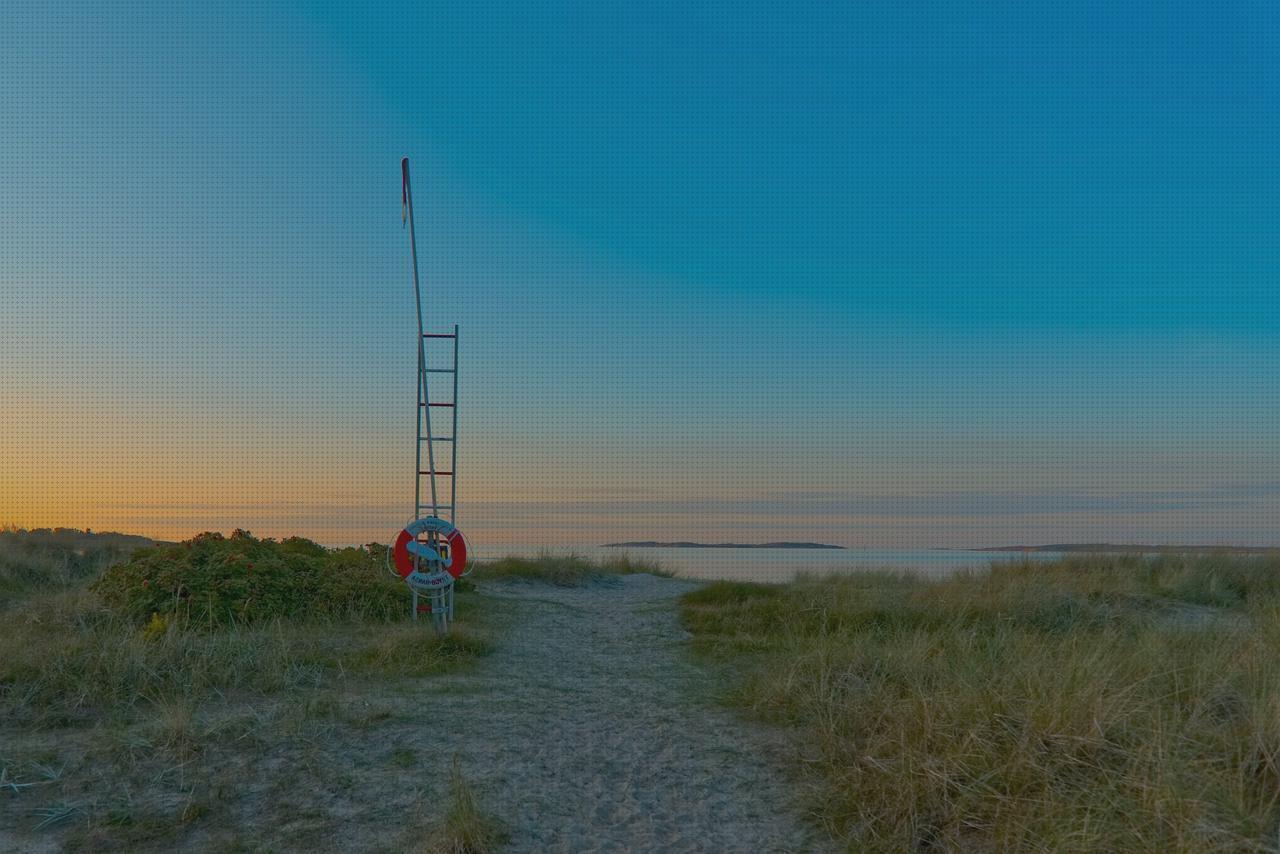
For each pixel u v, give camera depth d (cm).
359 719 725
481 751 671
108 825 534
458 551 1157
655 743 708
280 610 1173
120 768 612
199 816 547
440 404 1201
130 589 1155
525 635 1231
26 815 546
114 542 2009
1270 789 504
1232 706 635
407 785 598
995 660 786
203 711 743
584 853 516
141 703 762
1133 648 834
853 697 748
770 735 728
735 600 1499
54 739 670
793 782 627
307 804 566
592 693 873
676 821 564
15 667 790
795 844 534
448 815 539
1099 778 523
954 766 552
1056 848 457
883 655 862
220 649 887
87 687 761
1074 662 687
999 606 1245
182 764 620
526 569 1942
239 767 619
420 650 1012
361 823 542
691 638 1200
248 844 514
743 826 559
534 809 571
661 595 1736
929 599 1330
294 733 680
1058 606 1253
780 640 1120
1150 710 596
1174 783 481
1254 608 1285
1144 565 1695
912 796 534
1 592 1408
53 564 1669
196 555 1263
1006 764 544
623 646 1166
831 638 1020
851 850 518
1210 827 441
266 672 843
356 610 1234
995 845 490
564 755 673
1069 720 575
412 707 775
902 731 611
